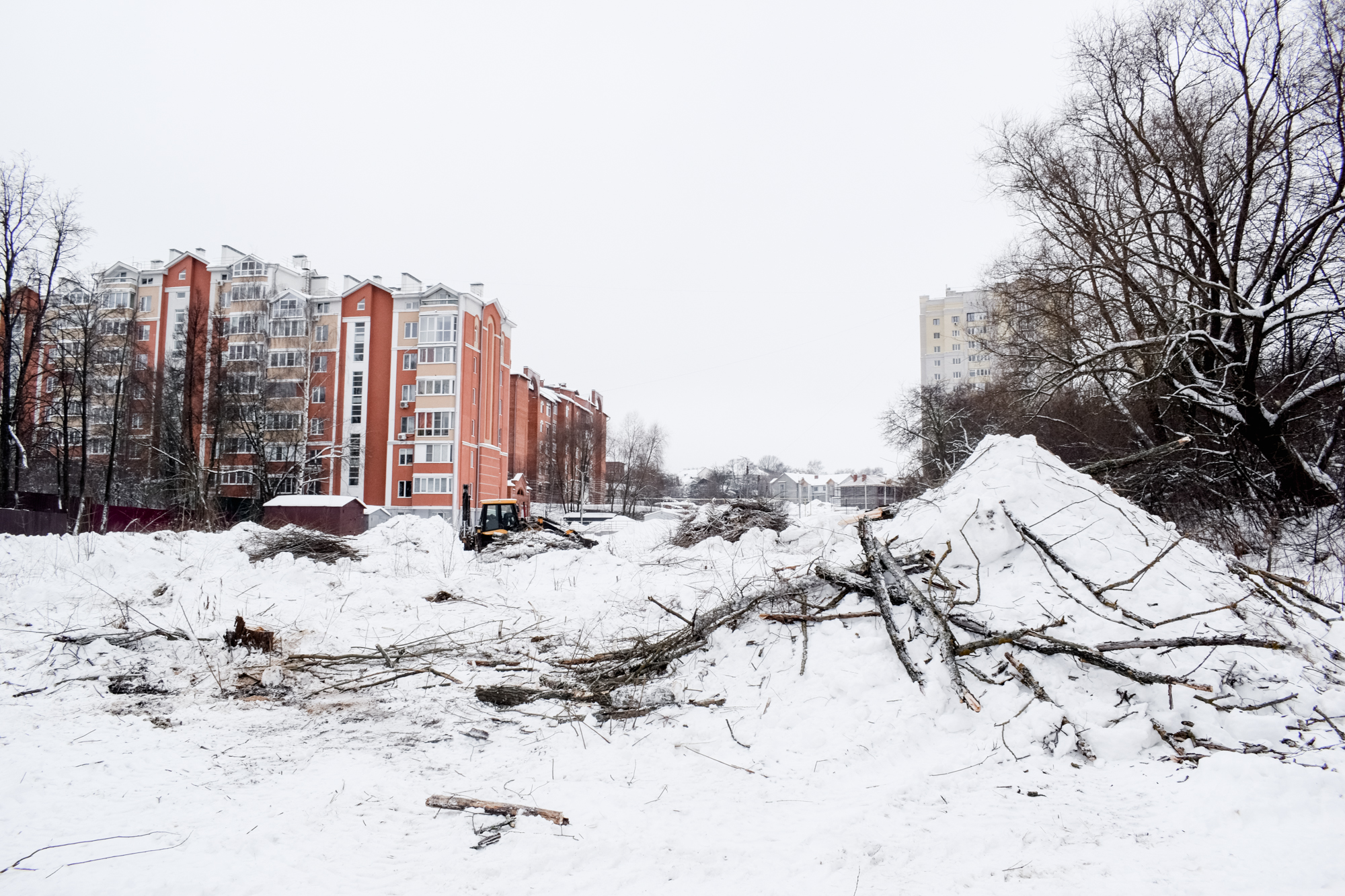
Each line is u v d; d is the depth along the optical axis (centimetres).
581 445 7500
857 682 646
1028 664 624
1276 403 1678
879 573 734
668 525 2200
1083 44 2039
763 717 635
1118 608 661
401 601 1173
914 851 398
